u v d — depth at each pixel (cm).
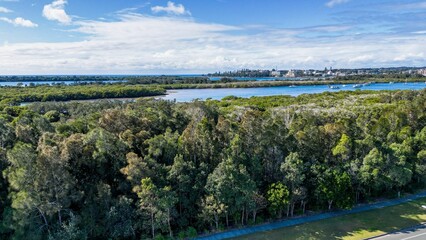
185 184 3912
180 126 5575
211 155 4369
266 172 4394
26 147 3453
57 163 3325
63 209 3441
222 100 11625
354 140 4806
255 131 4550
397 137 5397
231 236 3756
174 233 3825
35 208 3266
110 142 4012
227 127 4806
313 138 4741
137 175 3697
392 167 4547
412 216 4231
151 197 3509
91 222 3459
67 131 4838
